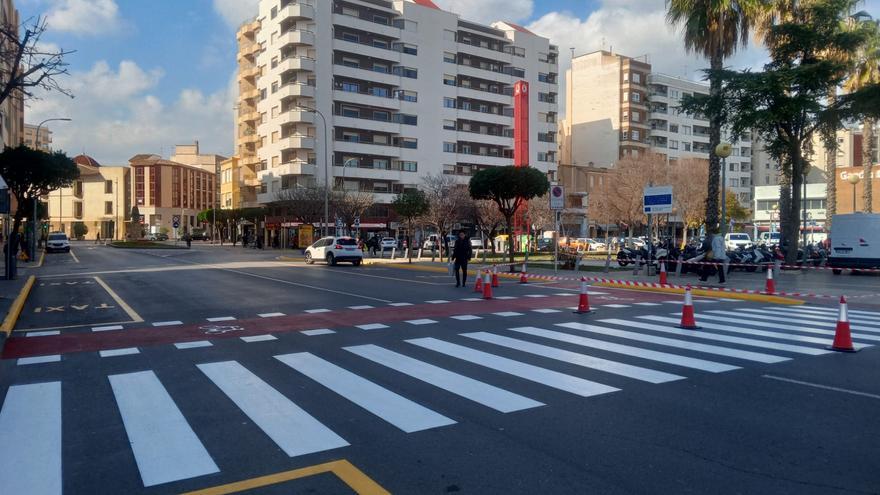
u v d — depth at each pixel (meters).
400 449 4.60
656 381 6.64
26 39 12.43
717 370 7.18
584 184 79.06
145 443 4.80
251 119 74.81
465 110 70.75
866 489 3.87
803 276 22.77
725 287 17.83
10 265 21.34
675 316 12.03
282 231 64.06
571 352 8.30
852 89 29.50
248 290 17.62
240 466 4.29
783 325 10.81
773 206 63.38
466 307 13.57
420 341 9.23
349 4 62.88
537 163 76.06
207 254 47.22
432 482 3.99
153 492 3.88
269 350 8.62
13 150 34.03
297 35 59.44
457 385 6.51
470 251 19.02
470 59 72.25
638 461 4.34
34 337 10.00
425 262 33.72
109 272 25.91
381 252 50.97
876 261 22.38
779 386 6.43
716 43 23.34
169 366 7.65
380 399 5.99
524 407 5.68
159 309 13.48
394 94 65.88
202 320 11.67
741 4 22.77
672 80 85.62
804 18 24.16
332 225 54.62
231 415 5.52
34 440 4.91
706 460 4.36
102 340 9.62
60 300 15.59
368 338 9.54
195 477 4.11
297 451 4.57
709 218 23.61
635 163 54.69
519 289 18.12
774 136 25.08
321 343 9.12
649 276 22.19
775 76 21.61
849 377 6.83
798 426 5.12
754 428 5.07
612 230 79.25
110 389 6.54
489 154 74.12
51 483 4.04
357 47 62.66
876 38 27.58
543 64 77.69
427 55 67.81
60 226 94.56
